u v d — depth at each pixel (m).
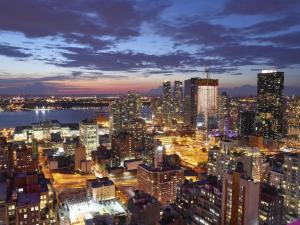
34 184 174.62
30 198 160.62
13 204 152.00
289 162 176.38
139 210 166.12
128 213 180.75
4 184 180.50
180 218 169.62
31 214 154.00
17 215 151.12
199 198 172.75
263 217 152.38
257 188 137.25
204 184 180.12
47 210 170.38
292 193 174.25
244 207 136.88
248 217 135.62
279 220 155.75
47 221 160.50
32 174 183.75
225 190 148.38
